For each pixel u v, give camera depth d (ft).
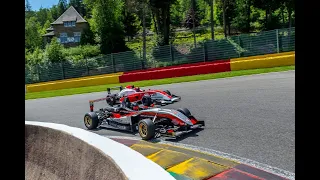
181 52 92.58
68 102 51.83
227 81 49.03
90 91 64.85
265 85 38.91
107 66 96.43
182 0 216.74
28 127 17.15
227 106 30.04
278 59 58.70
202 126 23.97
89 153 11.19
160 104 34.32
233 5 141.49
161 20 142.20
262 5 125.29
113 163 8.80
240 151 17.61
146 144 21.27
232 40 83.35
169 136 21.63
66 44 200.13
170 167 15.92
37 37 209.46
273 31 76.84
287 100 28.60
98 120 28.78
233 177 13.96
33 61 133.80
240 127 22.40
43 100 61.21
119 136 25.13
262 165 15.19
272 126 21.47
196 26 190.29
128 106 27.35
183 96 40.01
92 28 174.19
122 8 167.02
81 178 11.29
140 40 169.07
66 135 13.75
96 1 143.23
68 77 99.50
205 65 65.26
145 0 121.80
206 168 15.29
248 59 66.13
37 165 15.51
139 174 7.10
